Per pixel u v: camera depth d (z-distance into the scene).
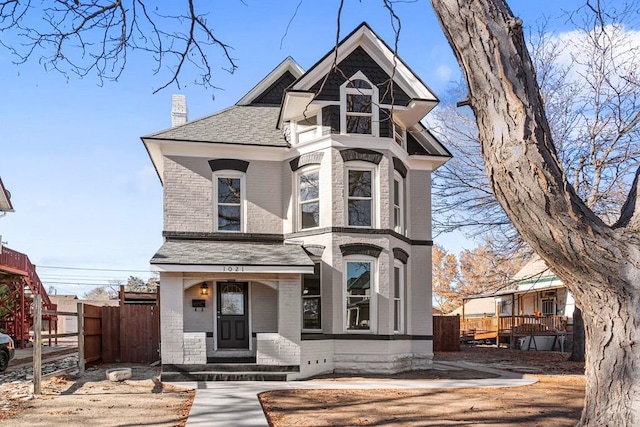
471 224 23.41
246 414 10.55
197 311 18.20
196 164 18.78
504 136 4.50
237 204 19.08
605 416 4.72
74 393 12.98
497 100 4.51
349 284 17.69
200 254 16.64
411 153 20.30
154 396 12.67
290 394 13.11
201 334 15.43
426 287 19.78
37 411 10.83
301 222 18.69
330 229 17.55
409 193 20.14
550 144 4.54
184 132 18.92
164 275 15.72
